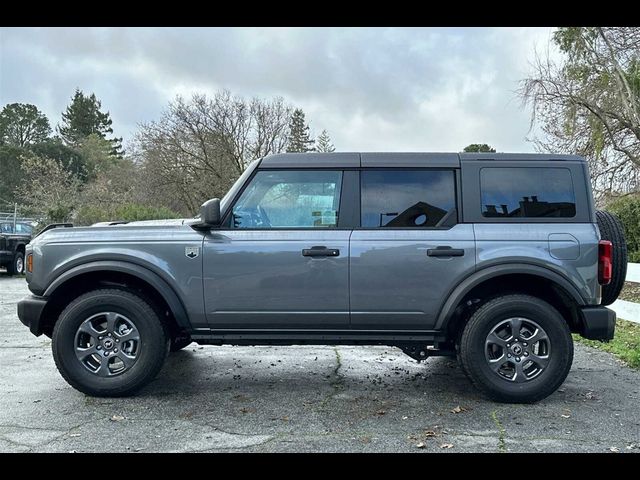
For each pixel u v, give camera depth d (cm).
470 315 457
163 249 454
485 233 446
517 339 446
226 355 626
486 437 374
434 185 460
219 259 450
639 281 719
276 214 462
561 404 445
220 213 457
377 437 374
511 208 455
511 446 358
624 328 752
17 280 1490
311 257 446
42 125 7206
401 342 459
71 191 2547
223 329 461
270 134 3328
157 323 456
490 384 442
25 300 463
